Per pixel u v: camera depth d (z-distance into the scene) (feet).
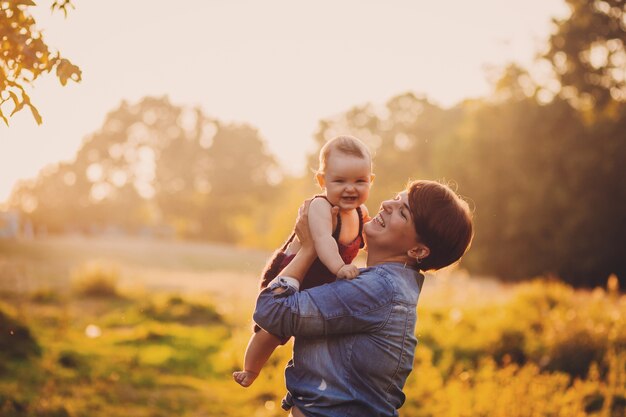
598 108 116.98
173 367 34.58
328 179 9.13
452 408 24.43
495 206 130.62
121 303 59.16
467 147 135.54
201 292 71.46
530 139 126.82
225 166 312.09
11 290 56.65
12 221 161.99
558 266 122.62
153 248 149.59
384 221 9.01
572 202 119.55
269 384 29.76
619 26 112.88
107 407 26.11
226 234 305.53
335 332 8.49
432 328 39.14
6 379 27.25
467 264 133.39
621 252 119.55
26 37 8.97
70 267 94.38
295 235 9.57
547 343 33.24
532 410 23.34
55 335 38.27
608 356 29.76
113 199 294.05
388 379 8.71
